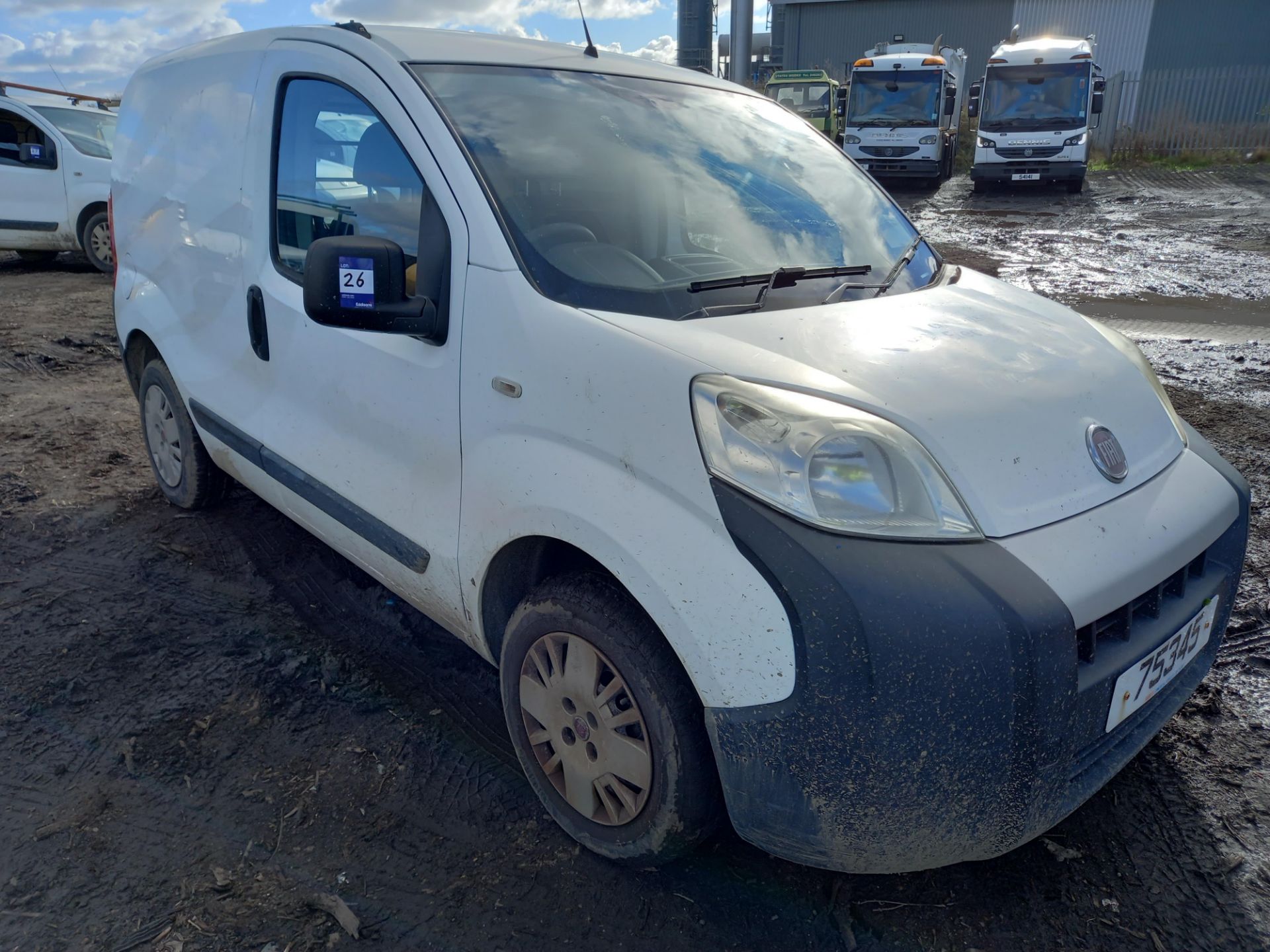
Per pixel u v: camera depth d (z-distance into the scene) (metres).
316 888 2.04
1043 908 2.02
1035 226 13.52
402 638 3.04
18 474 4.32
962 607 1.58
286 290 2.76
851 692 1.59
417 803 2.30
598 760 2.02
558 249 2.14
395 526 2.42
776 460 1.68
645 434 1.80
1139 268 10.04
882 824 1.66
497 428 2.06
